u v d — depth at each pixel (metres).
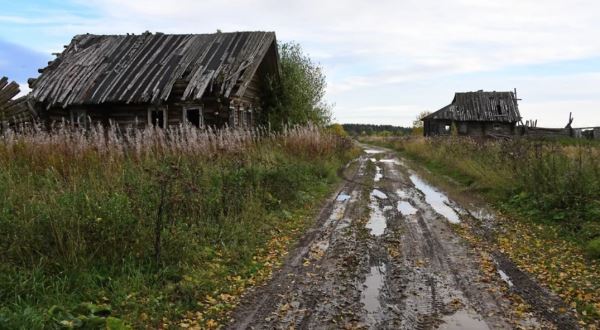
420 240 8.21
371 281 6.11
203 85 17.52
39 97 18.42
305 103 25.84
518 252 7.42
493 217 10.20
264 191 10.42
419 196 13.23
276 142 16.56
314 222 9.69
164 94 17.42
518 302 5.36
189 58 19.59
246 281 6.08
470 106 45.69
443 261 6.97
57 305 4.47
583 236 7.88
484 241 8.13
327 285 5.97
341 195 13.36
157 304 4.97
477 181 14.84
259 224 8.63
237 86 17.95
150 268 5.81
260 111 23.44
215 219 8.10
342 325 4.77
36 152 8.64
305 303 5.38
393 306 5.27
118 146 9.50
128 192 7.02
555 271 6.42
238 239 7.60
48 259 5.23
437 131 46.00
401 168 22.11
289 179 11.80
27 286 4.72
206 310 5.09
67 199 6.08
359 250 7.57
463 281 6.09
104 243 5.71
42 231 5.54
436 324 4.79
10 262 5.01
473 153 19.02
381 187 15.16
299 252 7.48
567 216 9.02
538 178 10.88
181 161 9.59
